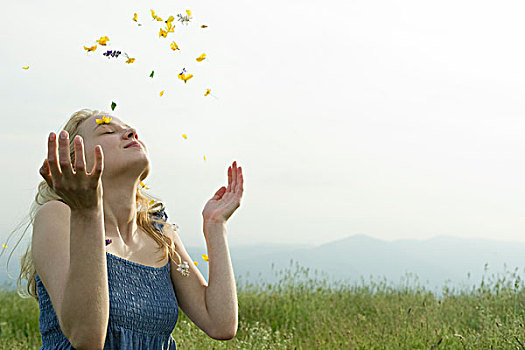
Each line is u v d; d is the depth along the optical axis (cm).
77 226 207
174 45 300
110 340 242
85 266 207
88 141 261
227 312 273
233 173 292
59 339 245
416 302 834
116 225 262
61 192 200
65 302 210
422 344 585
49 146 194
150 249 273
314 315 772
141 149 262
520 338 538
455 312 751
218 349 565
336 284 955
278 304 844
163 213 291
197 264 297
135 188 266
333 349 607
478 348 548
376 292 950
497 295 754
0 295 916
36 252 236
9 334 720
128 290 250
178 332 600
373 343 608
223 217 284
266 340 600
